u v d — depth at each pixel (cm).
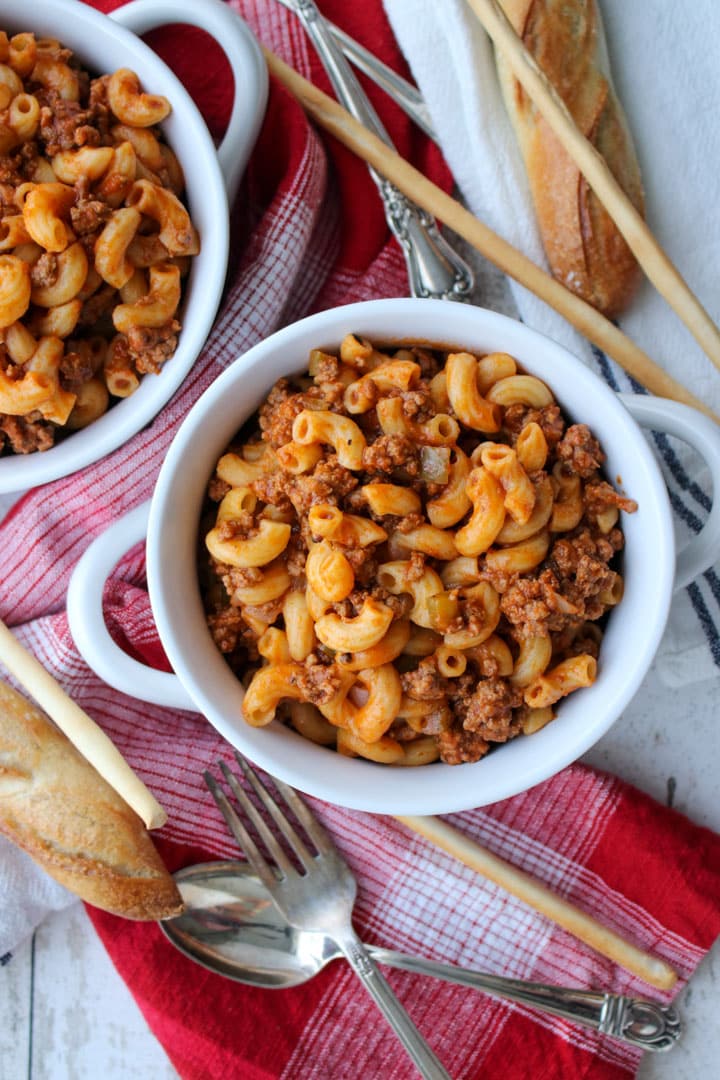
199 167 54
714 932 60
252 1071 60
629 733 62
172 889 58
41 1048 62
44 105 54
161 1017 60
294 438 50
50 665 59
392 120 61
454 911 61
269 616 52
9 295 52
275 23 61
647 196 61
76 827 57
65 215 53
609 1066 60
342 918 60
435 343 52
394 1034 61
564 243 58
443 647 51
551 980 61
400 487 50
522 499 49
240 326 58
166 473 50
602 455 51
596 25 59
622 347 57
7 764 57
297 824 61
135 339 54
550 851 61
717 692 62
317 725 53
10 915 60
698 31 60
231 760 61
